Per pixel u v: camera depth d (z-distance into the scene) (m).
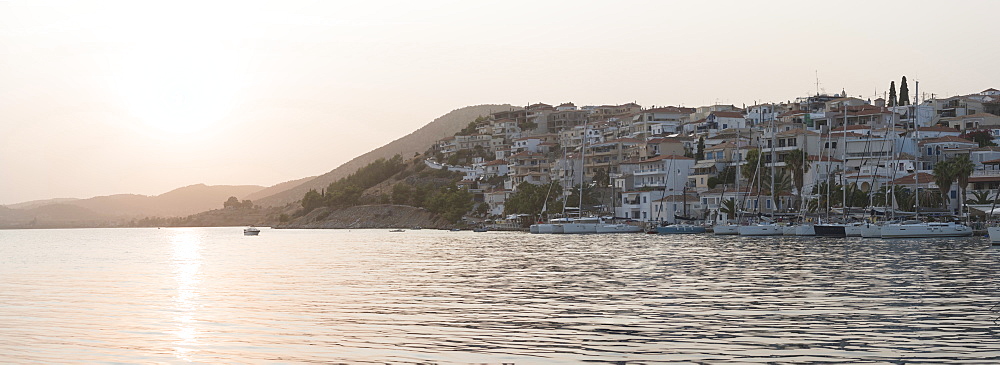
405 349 40.69
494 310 53.59
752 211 190.62
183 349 41.56
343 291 67.06
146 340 44.06
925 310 50.91
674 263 90.94
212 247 174.38
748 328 45.06
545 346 40.84
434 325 47.69
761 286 65.19
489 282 72.94
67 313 54.97
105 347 42.22
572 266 89.94
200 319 51.56
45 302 61.56
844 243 127.19
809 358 37.47
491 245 149.75
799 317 48.59
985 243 120.44
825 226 152.38
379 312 53.47
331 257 119.56
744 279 71.00
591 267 87.62
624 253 112.31
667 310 52.19
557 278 75.44
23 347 42.25
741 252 109.25
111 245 198.00
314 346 41.81
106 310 56.47
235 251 149.50
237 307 57.28
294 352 40.44
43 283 78.75
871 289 62.03
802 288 63.34
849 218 158.50
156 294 67.00
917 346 39.78
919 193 166.00
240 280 79.81
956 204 163.75
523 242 160.00
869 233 141.12
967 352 38.34
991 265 81.31
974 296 57.34
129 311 55.78
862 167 193.62
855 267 81.19
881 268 79.50
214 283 77.00
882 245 119.19
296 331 46.38
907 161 188.38
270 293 66.44
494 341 42.34
